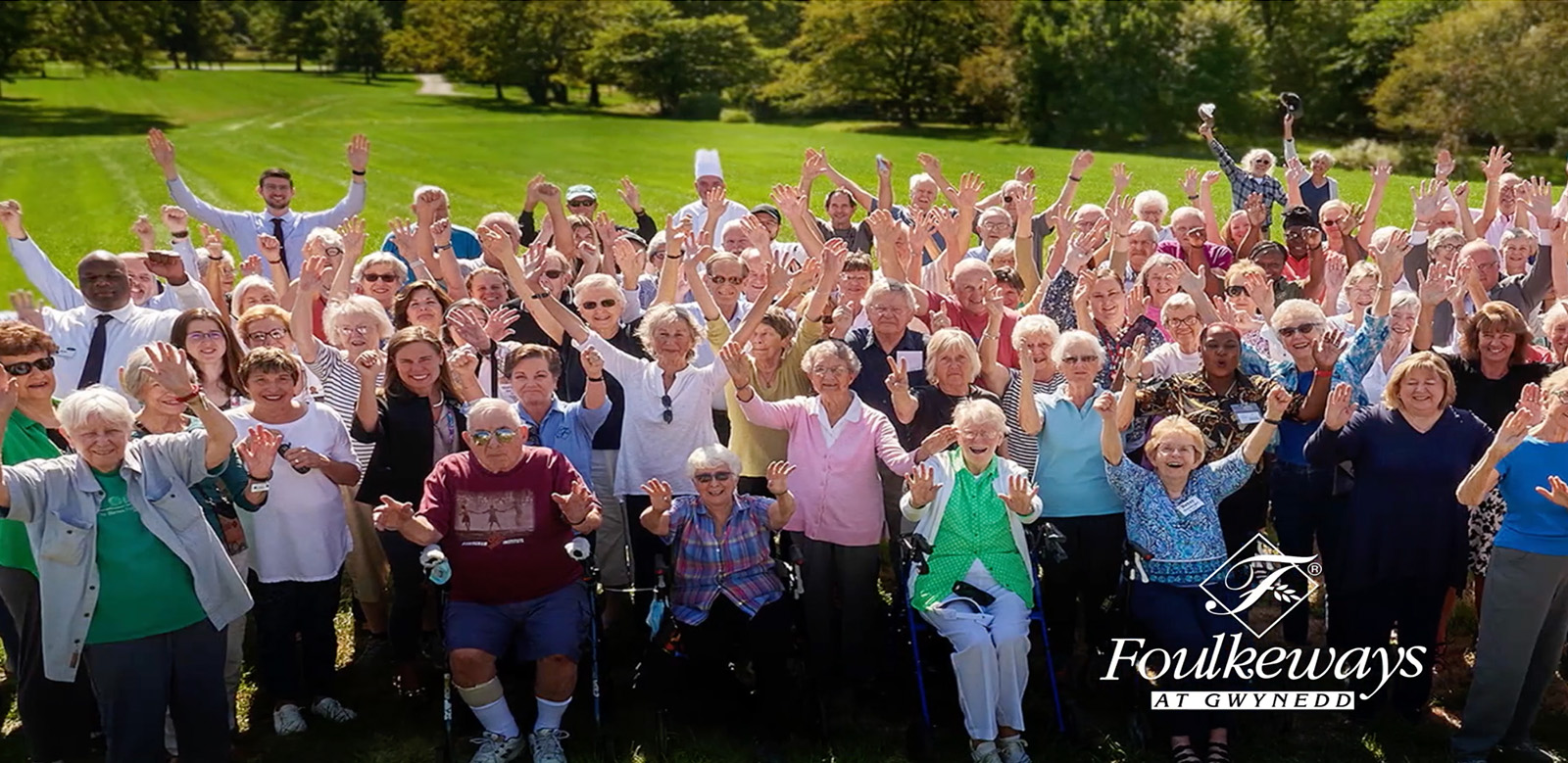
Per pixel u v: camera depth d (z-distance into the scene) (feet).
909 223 31.01
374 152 86.99
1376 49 133.08
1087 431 18.84
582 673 18.66
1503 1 116.78
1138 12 133.18
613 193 66.95
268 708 18.57
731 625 17.90
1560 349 19.84
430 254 26.03
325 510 17.87
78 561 14.25
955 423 17.87
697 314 22.62
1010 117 147.33
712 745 17.70
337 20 239.09
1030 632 19.42
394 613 18.53
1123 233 25.48
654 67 168.14
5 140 93.09
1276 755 17.56
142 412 16.06
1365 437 17.87
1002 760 17.03
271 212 30.27
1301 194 34.96
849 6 160.25
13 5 133.90
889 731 18.26
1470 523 19.43
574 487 16.88
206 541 15.11
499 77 178.50
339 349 20.39
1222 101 132.67
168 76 180.24
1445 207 29.37
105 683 14.69
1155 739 17.69
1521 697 17.37
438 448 18.52
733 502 18.21
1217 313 22.21
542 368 18.81
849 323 21.68
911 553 18.10
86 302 20.45
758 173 72.79
